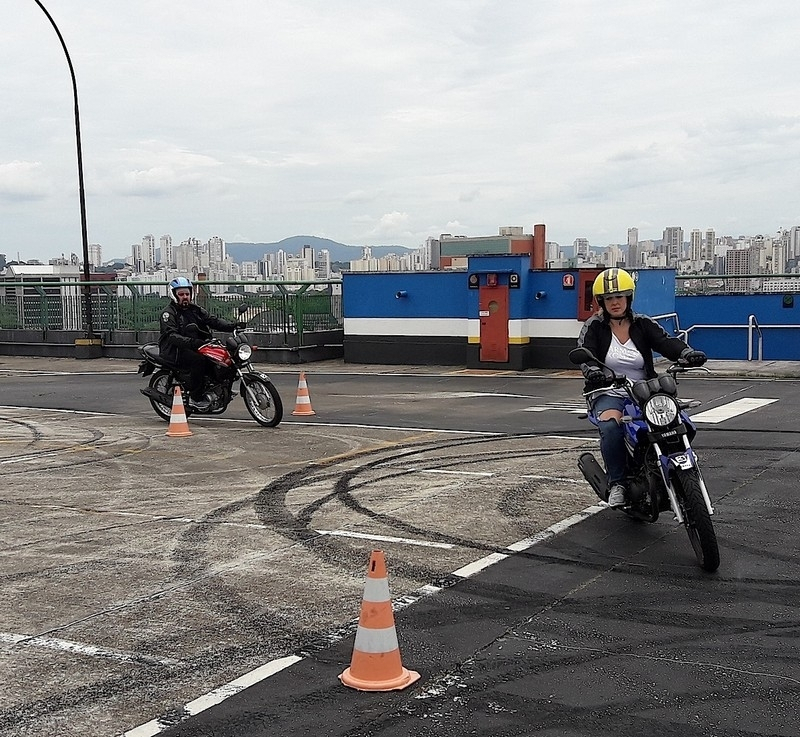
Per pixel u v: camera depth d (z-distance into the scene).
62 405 16.34
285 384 19.02
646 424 6.38
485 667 4.68
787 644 4.90
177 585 6.11
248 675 4.65
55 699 4.41
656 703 4.25
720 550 6.58
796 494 8.17
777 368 18.72
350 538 7.13
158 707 4.31
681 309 24.55
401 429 12.45
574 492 8.47
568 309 20.44
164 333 13.48
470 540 7.00
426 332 22.34
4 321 29.02
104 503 8.53
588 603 5.57
